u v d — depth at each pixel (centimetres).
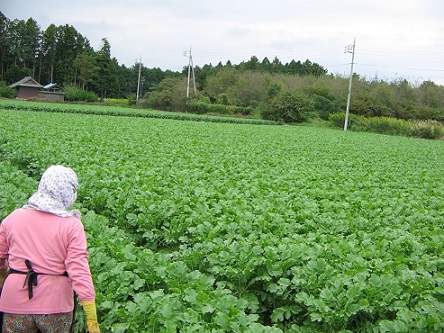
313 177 1658
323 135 4594
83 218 857
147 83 13738
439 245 875
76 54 12262
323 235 855
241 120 6431
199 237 810
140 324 544
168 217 933
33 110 4962
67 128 2741
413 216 1099
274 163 2008
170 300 571
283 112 7269
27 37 11781
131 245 730
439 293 667
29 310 401
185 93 8500
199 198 1086
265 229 893
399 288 630
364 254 775
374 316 627
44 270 405
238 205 1047
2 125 2555
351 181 1634
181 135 3072
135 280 626
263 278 673
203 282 632
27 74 11394
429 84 9144
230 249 729
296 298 622
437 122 7331
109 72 11162
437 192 1566
